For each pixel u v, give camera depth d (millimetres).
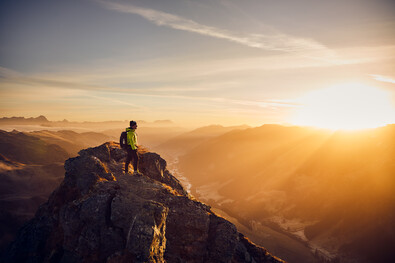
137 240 12289
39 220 16406
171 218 15883
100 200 14398
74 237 13938
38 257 14695
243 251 17453
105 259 12672
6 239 141125
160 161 23938
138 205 13703
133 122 18828
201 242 15734
